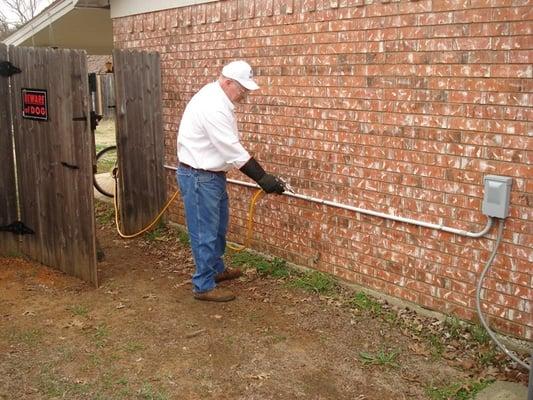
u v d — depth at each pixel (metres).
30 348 4.30
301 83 5.27
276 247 5.84
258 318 4.77
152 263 6.17
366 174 4.86
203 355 4.21
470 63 4.04
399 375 3.91
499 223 4.04
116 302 5.14
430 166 4.39
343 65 4.88
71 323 4.71
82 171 5.37
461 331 4.32
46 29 9.55
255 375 3.93
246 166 4.77
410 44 4.38
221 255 5.40
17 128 6.04
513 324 4.07
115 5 7.71
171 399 3.67
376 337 4.40
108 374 3.96
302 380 3.88
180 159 4.95
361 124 4.83
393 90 4.54
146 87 6.95
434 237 4.47
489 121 4.01
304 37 5.18
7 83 6.00
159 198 7.29
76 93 5.27
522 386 3.72
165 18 6.84
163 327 4.64
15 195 6.26
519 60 3.80
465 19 4.02
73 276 5.75
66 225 5.69
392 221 4.74
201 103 4.75
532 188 3.85
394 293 4.82
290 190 5.11
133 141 6.94
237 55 5.92
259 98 5.71
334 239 5.24
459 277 4.36
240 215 6.21
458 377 3.86
